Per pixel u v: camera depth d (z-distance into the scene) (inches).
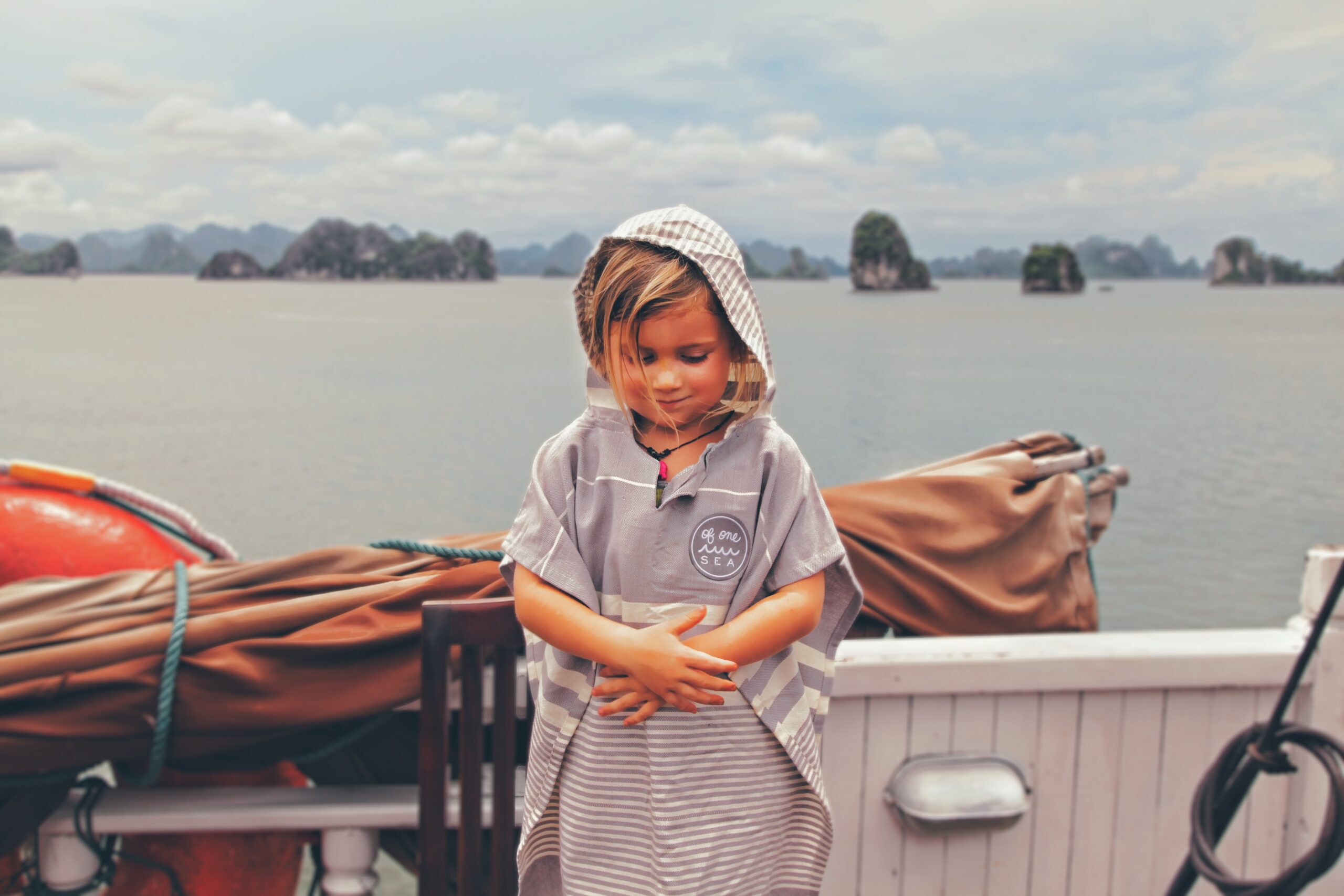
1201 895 99.9
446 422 1146.0
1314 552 97.6
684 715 54.1
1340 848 81.2
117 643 84.8
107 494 114.3
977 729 94.0
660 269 50.9
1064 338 3253.0
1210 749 97.6
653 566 54.5
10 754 82.7
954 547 105.5
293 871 98.7
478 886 76.5
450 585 87.6
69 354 2144.4
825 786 92.7
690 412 54.0
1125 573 557.0
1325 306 7770.7
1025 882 96.6
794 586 55.1
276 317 4498.0
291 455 901.2
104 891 95.6
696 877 53.1
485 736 92.7
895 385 1670.8
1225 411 1362.0
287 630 86.4
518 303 6806.1
